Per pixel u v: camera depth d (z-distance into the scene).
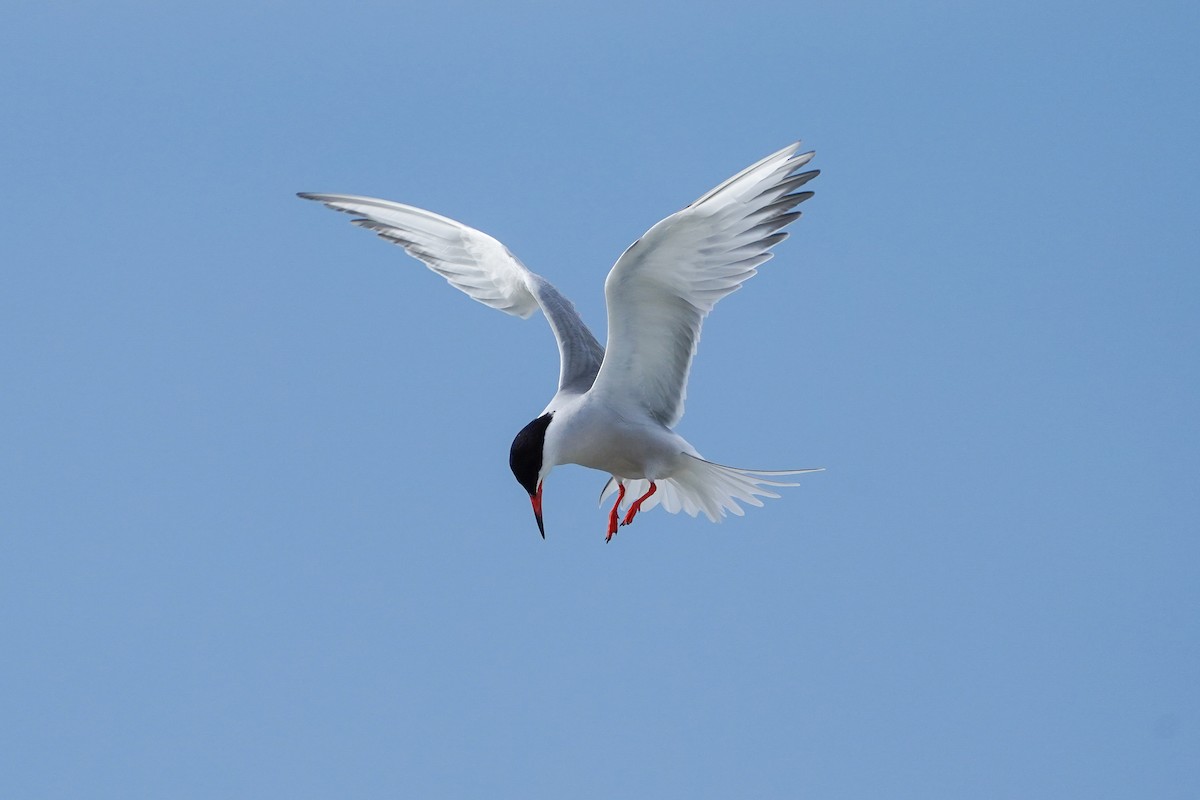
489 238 14.38
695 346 12.31
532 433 12.51
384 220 15.02
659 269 11.86
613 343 12.16
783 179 11.75
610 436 12.38
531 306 14.59
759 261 12.02
